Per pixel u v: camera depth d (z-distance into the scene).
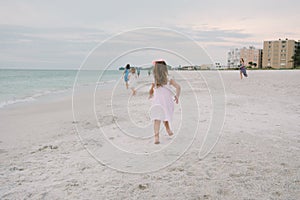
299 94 7.88
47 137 3.58
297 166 2.30
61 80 23.36
